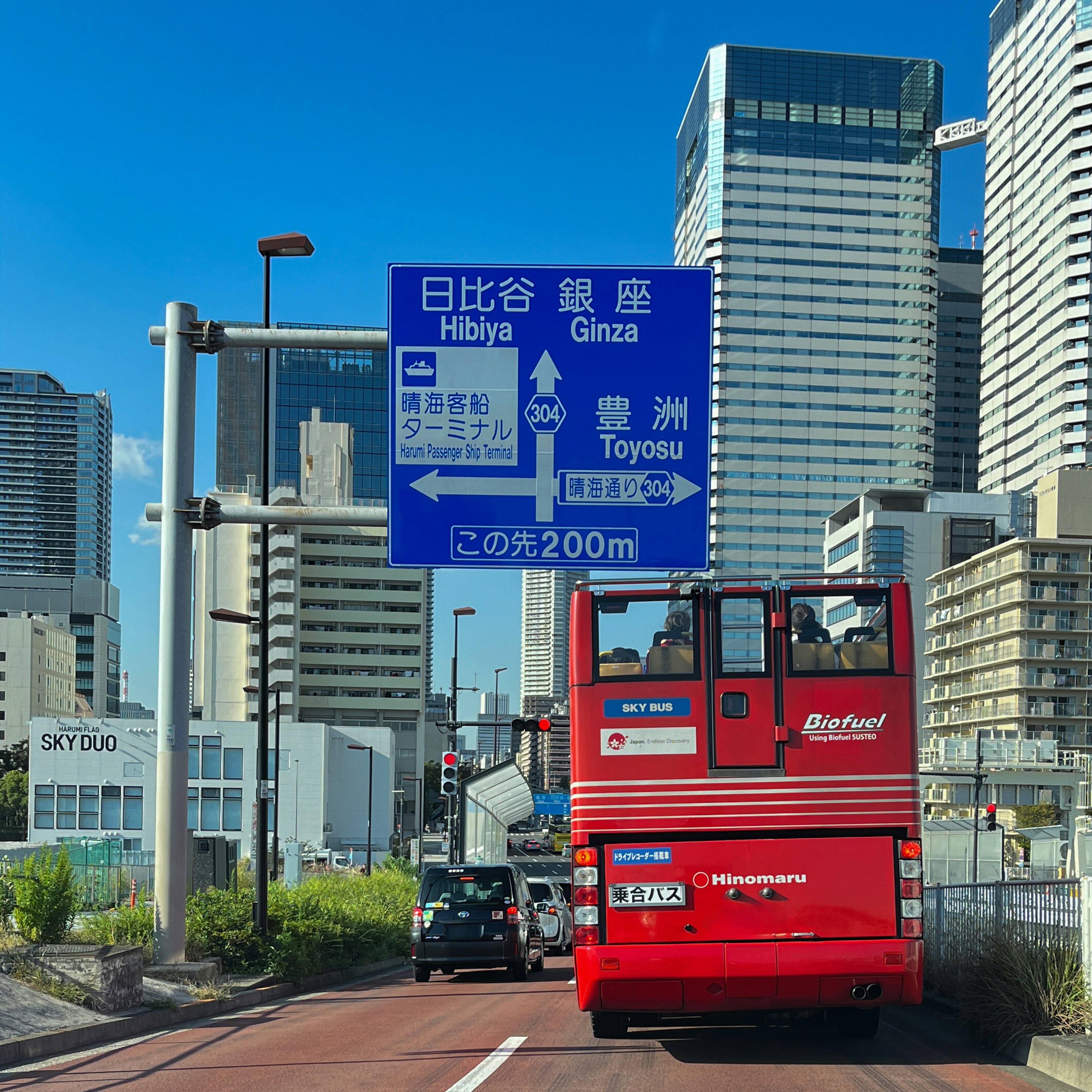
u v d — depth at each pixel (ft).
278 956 55.16
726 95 577.43
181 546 48.93
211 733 283.79
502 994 54.80
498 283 46.11
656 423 45.50
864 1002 31.09
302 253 62.95
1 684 564.30
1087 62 466.29
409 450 45.60
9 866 55.47
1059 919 34.45
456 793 128.36
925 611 356.38
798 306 572.51
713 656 32.22
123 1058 32.94
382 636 438.40
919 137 583.58
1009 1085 26.94
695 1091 26.22
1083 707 302.04
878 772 31.60
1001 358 523.70
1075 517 331.98
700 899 31.50
